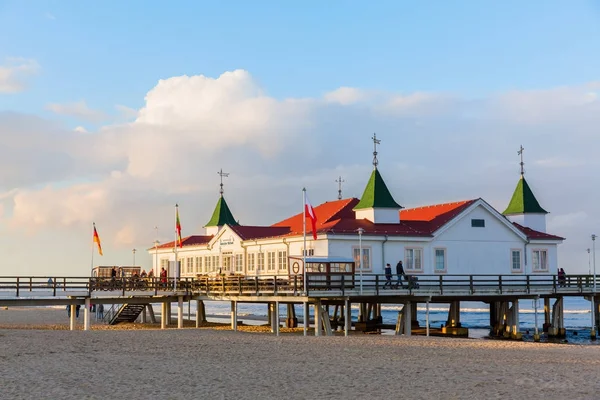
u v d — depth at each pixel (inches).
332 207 2635.3
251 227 2659.9
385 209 2336.4
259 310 4768.7
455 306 2317.9
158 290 2187.5
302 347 1370.6
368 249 2186.3
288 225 2706.7
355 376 1011.9
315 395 876.0
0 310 4197.8
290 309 2471.7
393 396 871.7
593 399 856.9
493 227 2388.0
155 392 887.1
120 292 2107.5
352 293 1898.4
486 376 1018.7
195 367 1081.4
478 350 1360.7
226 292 2076.8
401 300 2012.8
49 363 1096.2
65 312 3806.6
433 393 890.7
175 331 1797.5
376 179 2365.9
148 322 2851.9
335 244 2148.1
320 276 1891.0
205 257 2822.3
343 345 1419.8
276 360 1169.4
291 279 1913.1
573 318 3789.4
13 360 1119.6
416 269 2240.4
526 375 1028.5
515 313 2209.6
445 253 2297.0
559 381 977.5
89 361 1124.5
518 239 2429.9
